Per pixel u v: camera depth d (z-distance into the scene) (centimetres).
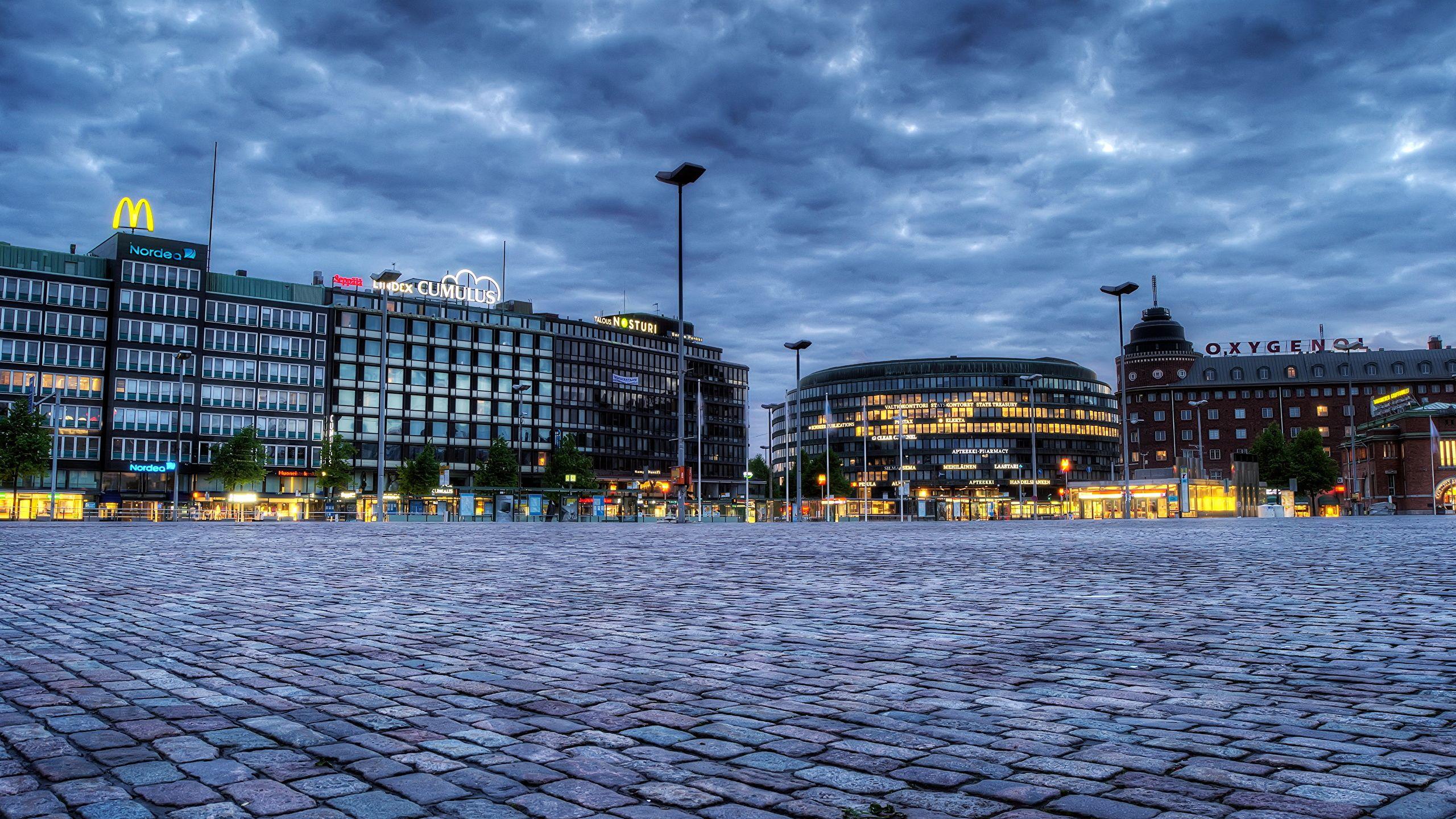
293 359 10925
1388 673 652
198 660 726
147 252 9950
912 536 3291
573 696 595
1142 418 16388
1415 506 11231
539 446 13538
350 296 12044
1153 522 5797
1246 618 935
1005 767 438
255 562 1834
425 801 392
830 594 1196
